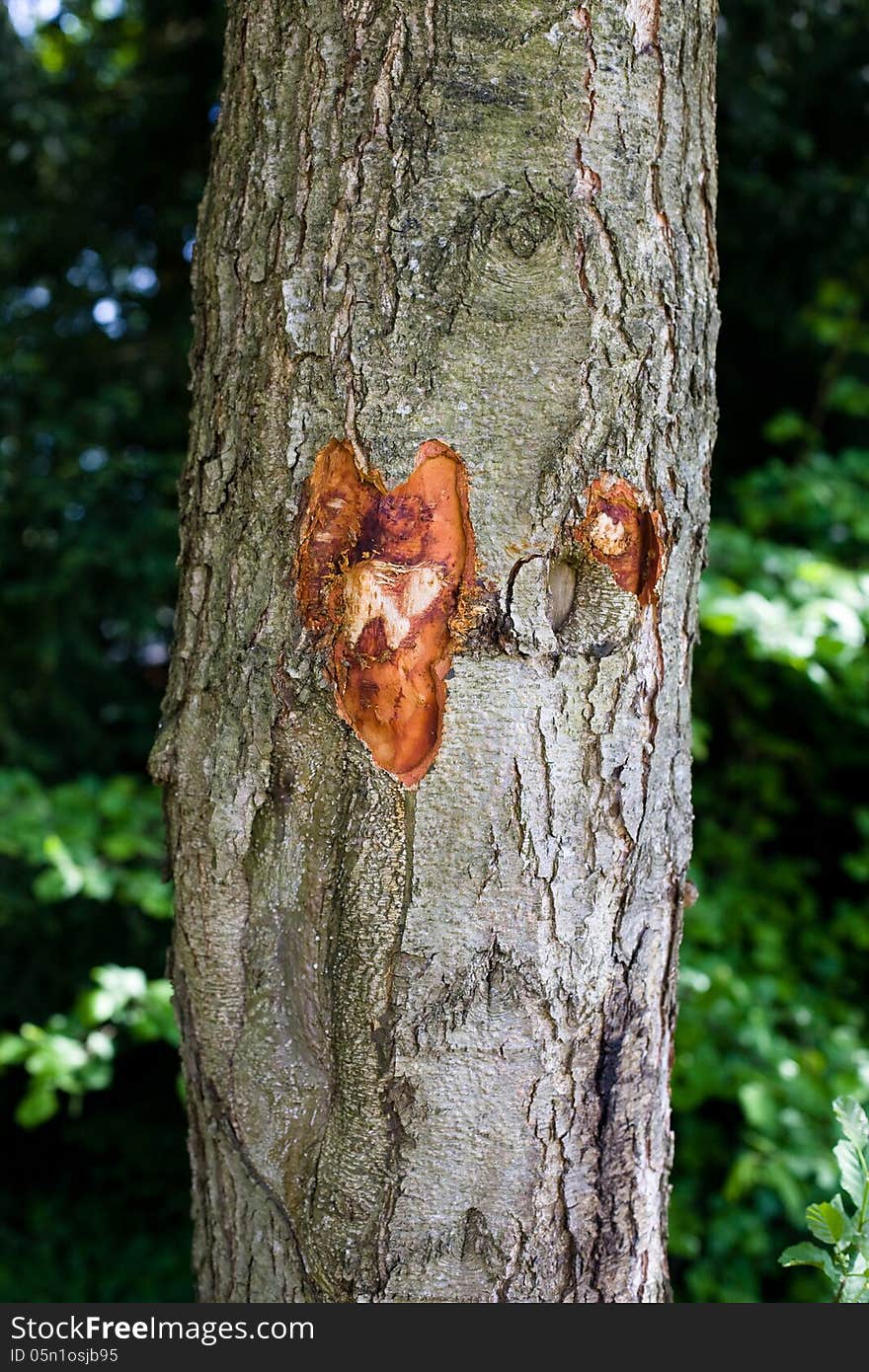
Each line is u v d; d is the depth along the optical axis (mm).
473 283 1309
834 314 3355
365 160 1313
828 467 2936
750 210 3242
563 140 1313
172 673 1430
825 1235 1421
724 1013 2324
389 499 1322
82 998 2191
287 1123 1386
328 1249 1374
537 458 1323
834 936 2914
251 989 1389
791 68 3234
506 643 1324
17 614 3402
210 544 1391
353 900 1346
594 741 1354
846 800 3393
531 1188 1379
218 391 1383
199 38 3533
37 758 3227
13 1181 3309
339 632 1341
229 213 1376
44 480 3264
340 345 1323
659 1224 1470
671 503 1379
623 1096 1407
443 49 1305
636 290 1342
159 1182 3242
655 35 1343
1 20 3326
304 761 1355
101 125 3641
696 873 2775
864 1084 2334
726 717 3188
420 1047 1351
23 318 3500
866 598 2318
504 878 1341
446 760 1329
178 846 1410
